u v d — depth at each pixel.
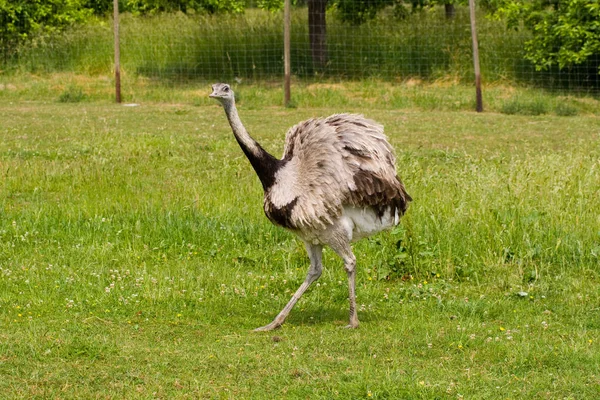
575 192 14.68
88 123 24.95
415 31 33.12
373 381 8.46
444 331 10.16
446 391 8.29
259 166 10.39
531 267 12.66
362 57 32.91
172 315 10.71
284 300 11.54
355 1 33.81
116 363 8.91
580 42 28.20
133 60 33.94
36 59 33.81
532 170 16.02
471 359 9.18
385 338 9.84
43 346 9.23
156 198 15.98
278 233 14.18
